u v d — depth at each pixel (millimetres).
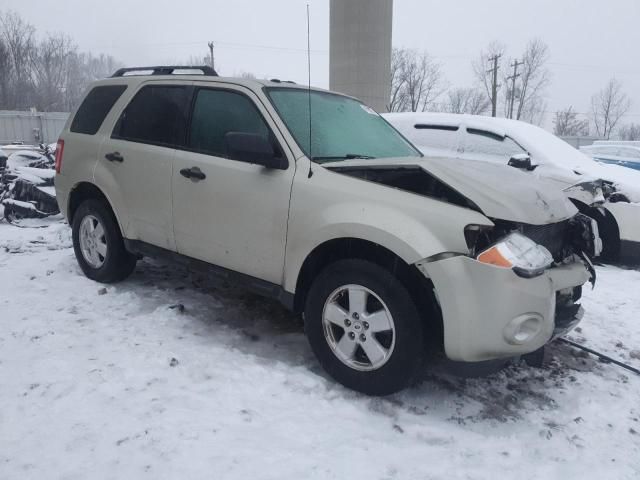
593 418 3215
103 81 5059
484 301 2832
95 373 3277
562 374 3750
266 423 2906
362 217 3094
